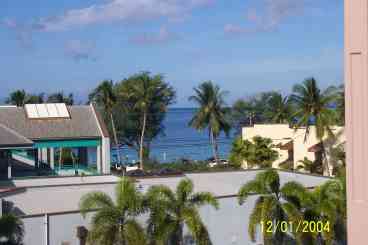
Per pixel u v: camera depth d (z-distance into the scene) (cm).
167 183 3466
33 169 4572
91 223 2475
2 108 4844
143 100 7912
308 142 5694
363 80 711
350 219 746
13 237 2372
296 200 2777
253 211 2758
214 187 3553
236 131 10525
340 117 5634
